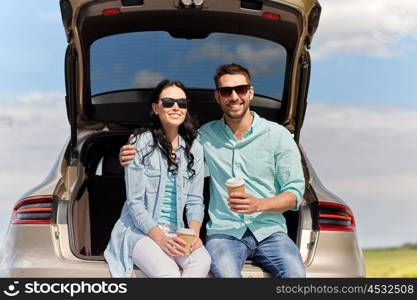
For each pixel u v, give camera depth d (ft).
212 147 10.47
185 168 10.16
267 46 11.47
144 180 9.97
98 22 10.80
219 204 10.34
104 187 11.63
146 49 11.54
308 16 10.66
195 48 11.57
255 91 11.85
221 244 9.95
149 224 9.68
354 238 10.59
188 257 9.61
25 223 10.07
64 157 11.41
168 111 10.01
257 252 10.11
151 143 10.10
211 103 11.96
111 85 11.75
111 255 9.73
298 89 11.46
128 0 10.57
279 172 10.40
